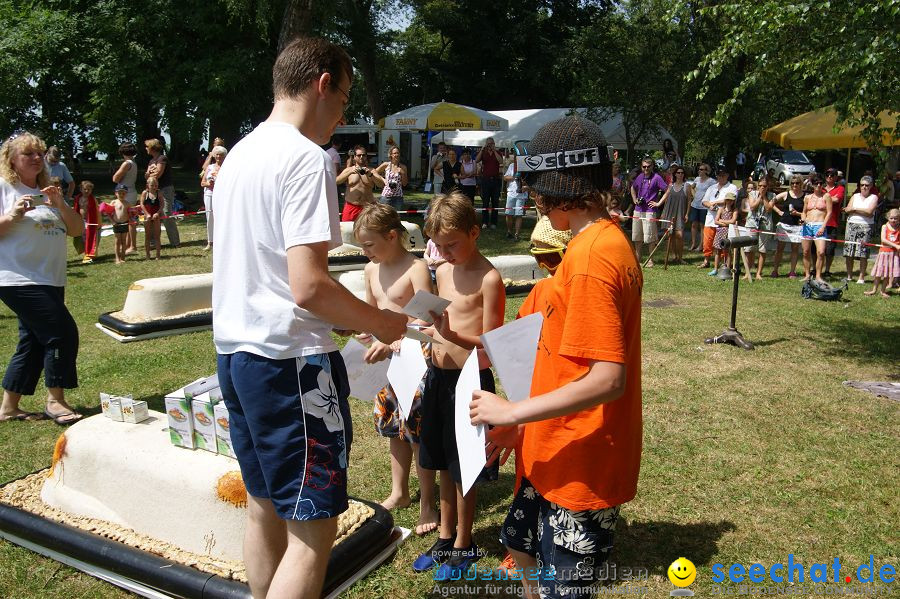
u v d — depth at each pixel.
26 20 22.34
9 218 4.55
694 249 14.44
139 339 7.15
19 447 4.59
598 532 2.14
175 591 3.01
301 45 2.21
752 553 3.46
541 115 26.84
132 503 3.37
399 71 38.47
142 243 14.12
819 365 6.71
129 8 21.19
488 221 17.45
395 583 3.24
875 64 5.93
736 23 7.36
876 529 3.69
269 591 2.13
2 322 8.05
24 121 26.00
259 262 2.07
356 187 10.30
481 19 35.19
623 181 16.66
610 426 2.09
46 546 3.39
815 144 15.35
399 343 3.24
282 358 2.07
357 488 4.16
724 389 5.94
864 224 11.21
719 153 25.58
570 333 1.96
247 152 2.13
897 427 5.09
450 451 3.22
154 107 21.67
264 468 2.13
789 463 4.48
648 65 19.52
